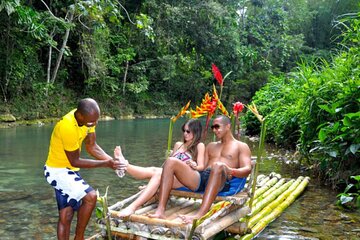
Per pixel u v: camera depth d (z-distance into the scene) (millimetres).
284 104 9859
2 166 7086
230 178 3793
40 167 7035
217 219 3256
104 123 18047
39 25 13984
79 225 3182
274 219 4242
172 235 2996
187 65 25891
